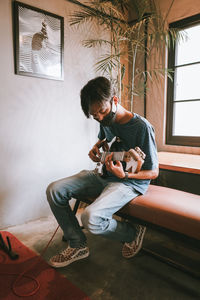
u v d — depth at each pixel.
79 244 1.54
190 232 1.19
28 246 1.76
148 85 2.85
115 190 1.42
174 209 1.27
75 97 2.47
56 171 2.40
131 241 1.57
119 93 2.58
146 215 1.37
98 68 2.65
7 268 1.49
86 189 1.64
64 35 2.30
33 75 2.10
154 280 1.40
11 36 1.95
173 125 2.76
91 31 2.54
